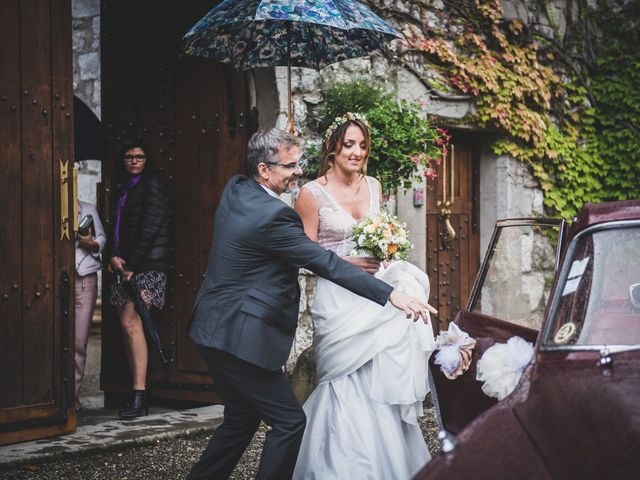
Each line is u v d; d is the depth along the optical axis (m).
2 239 5.06
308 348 6.21
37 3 5.23
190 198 6.64
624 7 9.68
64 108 5.36
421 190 7.69
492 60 8.30
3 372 5.07
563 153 8.91
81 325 6.16
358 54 5.45
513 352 3.34
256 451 5.27
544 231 8.49
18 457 4.82
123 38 7.06
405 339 4.06
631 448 2.18
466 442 2.37
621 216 3.09
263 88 6.43
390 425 4.02
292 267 3.76
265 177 3.87
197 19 6.57
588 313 2.89
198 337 3.69
